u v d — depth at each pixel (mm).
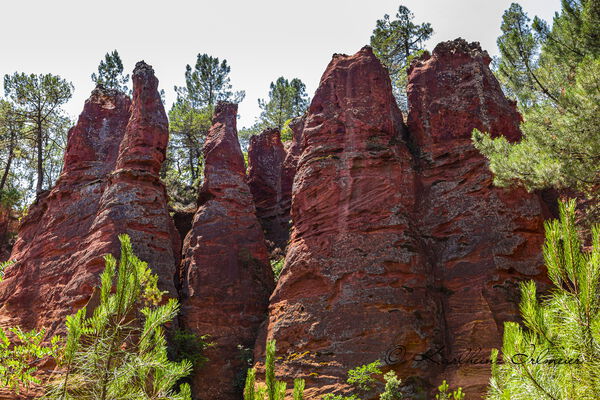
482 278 23188
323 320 23172
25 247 31359
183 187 45656
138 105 31406
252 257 30578
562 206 5945
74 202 30234
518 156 18906
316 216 26188
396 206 25297
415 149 27922
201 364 25656
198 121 54250
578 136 16922
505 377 6305
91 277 25297
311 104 29281
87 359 7766
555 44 25906
